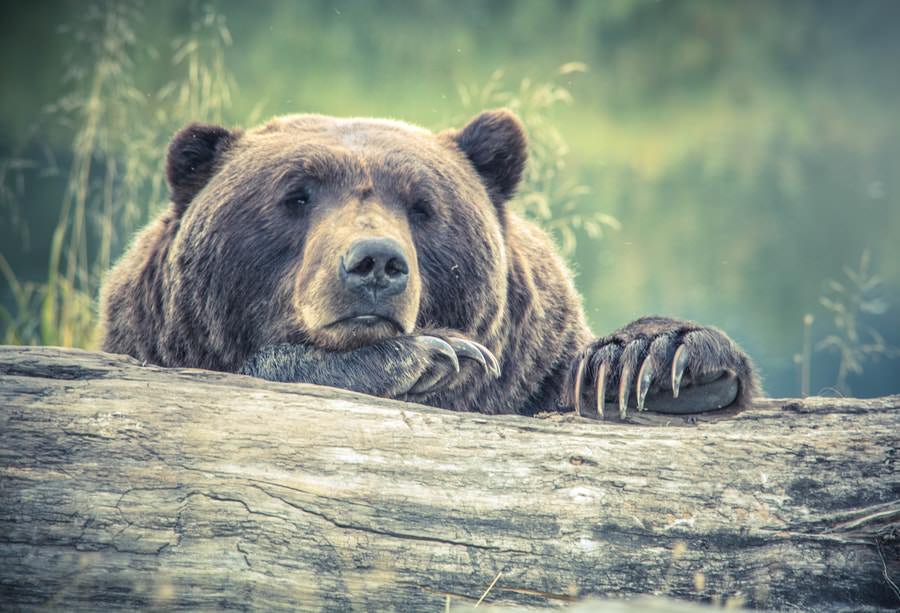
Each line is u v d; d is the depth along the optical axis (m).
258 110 16.14
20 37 45.38
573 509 6.58
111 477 6.45
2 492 6.34
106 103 16.67
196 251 9.61
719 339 8.30
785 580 6.50
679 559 6.53
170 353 9.87
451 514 6.52
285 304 9.13
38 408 6.69
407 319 8.34
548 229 16.47
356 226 8.56
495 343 9.99
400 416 6.89
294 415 6.82
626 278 30.69
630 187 46.03
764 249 35.12
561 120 53.94
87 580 6.20
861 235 37.59
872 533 6.61
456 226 9.69
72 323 15.16
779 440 7.01
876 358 22.92
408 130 10.60
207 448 6.59
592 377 8.49
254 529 6.36
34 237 29.45
